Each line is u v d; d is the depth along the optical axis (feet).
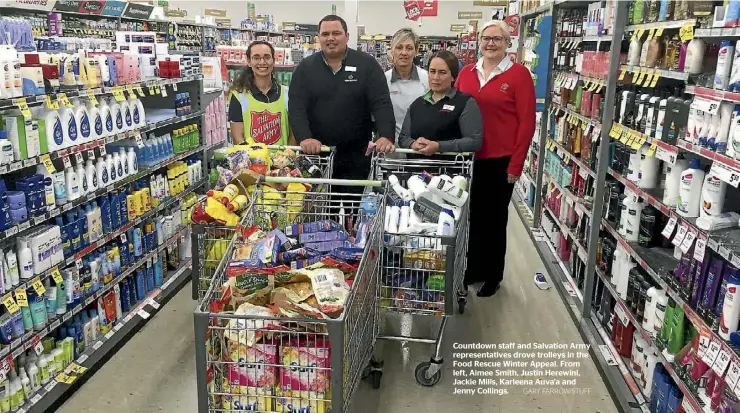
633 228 10.55
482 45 13.05
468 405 10.09
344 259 7.92
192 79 15.05
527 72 12.95
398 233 9.29
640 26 10.69
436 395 10.37
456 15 65.46
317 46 39.14
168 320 13.02
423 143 11.91
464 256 12.28
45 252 9.58
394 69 15.38
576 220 15.14
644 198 9.79
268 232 8.59
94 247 11.04
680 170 8.72
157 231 14.03
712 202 7.61
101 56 11.06
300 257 7.88
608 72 11.59
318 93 12.99
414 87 15.28
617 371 10.61
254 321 6.49
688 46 8.63
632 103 11.05
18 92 8.70
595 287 12.98
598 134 12.33
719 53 7.45
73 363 10.62
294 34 51.44
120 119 11.75
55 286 10.17
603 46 13.80
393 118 13.04
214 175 12.26
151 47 13.82
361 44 49.83
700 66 8.52
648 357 9.54
